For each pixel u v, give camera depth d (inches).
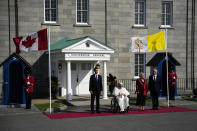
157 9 989.8
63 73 837.2
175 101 742.5
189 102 721.0
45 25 876.6
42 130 403.2
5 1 841.5
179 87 1007.0
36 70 858.1
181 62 1011.9
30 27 860.0
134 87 960.3
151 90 601.6
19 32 848.3
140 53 975.6
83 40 715.4
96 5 924.6
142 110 583.8
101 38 929.5
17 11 848.3
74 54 713.0
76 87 860.6
